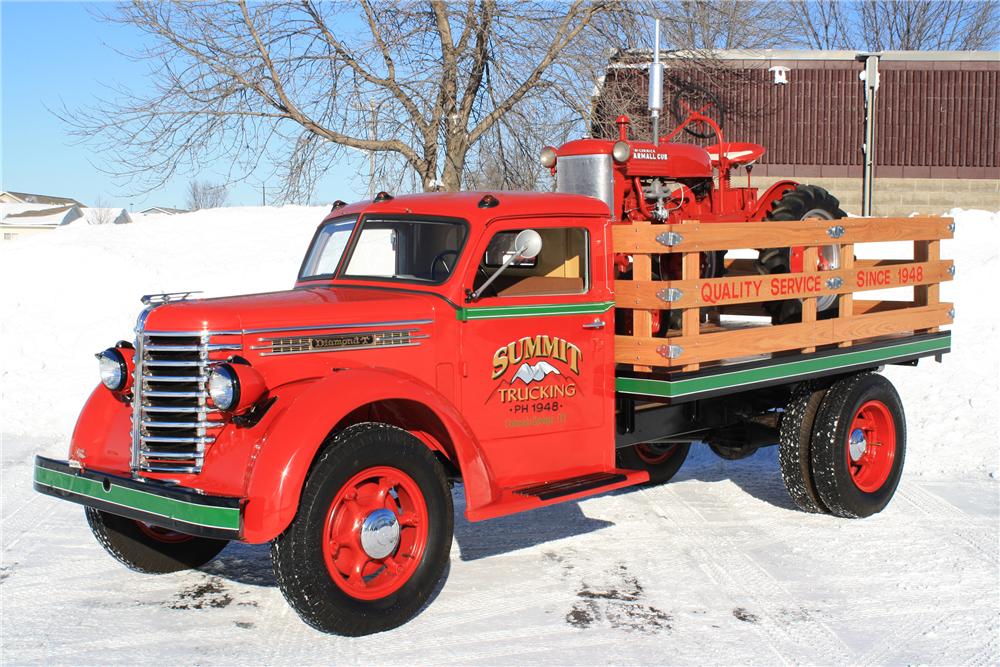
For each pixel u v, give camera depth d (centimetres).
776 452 905
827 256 746
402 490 477
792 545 610
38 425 957
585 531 645
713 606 505
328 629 446
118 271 1414
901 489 752
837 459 651
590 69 1373
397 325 502
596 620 485
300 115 1356
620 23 1425
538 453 551
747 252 1586
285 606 507
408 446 468
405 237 548
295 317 478
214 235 1736
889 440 690
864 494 669
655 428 641
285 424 437
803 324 642
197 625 479
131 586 537
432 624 480
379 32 1345
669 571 561
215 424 464
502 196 549
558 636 464
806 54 2147
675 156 741
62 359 1143
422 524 475
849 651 448
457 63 1366
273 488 425
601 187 690
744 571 561
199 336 459
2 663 430
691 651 446
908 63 2175
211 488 453
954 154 2192
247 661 434
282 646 452
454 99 1350
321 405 442
